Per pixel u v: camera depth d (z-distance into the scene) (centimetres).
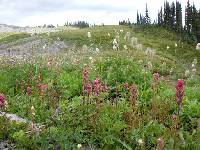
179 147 977
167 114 1196
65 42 9094
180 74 2481
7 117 1119
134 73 1692
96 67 1855
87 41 9181
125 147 982
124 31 13275
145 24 15488
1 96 1090
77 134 1003
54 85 1614
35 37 10194
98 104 1143
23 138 970
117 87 1474
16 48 8875
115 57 2098
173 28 15050
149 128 1057
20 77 1745
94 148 970
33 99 1348
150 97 1384
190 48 11900
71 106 1212
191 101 1301
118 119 1122
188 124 1142
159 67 2620
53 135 984
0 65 2036
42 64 2002
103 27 14325
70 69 1903
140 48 2347
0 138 998
